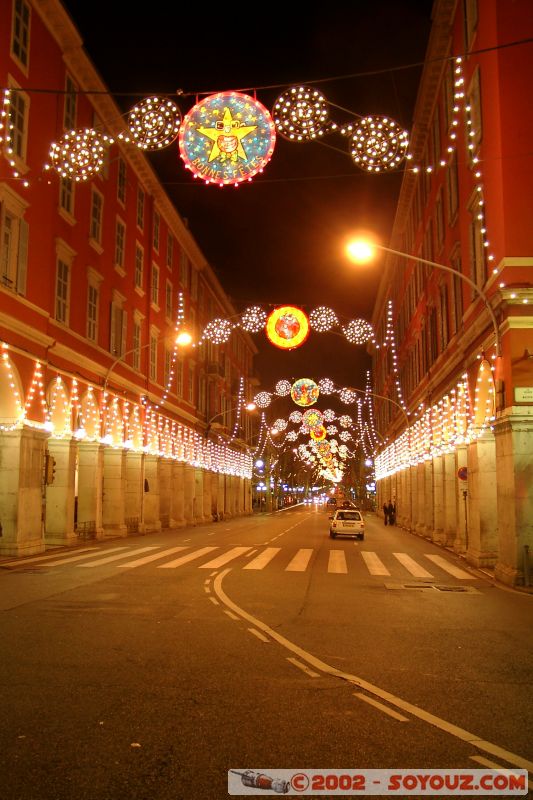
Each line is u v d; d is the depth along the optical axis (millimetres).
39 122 22172
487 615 11938
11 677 7309
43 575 16594
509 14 17172
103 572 17219
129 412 33812
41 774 4742
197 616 11102
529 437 15953
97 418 28094
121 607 11914
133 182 34375
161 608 11836
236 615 11258
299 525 45688
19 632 9719
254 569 18188
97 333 28859
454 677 7672
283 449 93875
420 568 19312
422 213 33375
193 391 48469
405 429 42969
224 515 58906
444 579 16984
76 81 25453
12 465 20734
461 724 6008
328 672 7766
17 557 20344
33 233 21875
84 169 17203
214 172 11922
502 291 16266
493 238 17594
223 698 6641
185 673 7551
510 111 16875
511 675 7793
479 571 18703
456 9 22078
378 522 51719
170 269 41906
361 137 13000
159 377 39219
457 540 24141
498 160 17016
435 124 28344
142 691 6820
